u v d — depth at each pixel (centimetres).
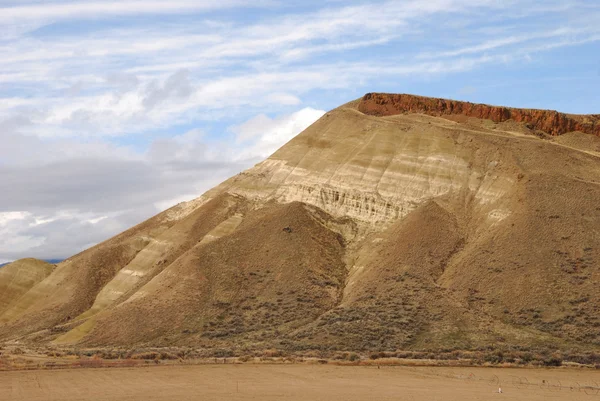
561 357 9988
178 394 7106
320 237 15538
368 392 7225
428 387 7619
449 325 11650
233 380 8131
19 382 8006
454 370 9044
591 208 14225
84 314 15625
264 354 10662
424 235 14538
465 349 10775
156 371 8906
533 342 10944
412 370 9031
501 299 12238
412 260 13812
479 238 14350
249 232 15612
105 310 14650
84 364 9519
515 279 12556
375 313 12294
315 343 11531
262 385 7744
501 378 8394
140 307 13538
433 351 10719
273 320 12912
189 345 12212
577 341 10938
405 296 12694
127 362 9719
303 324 12656
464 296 12488
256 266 14538
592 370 9219
